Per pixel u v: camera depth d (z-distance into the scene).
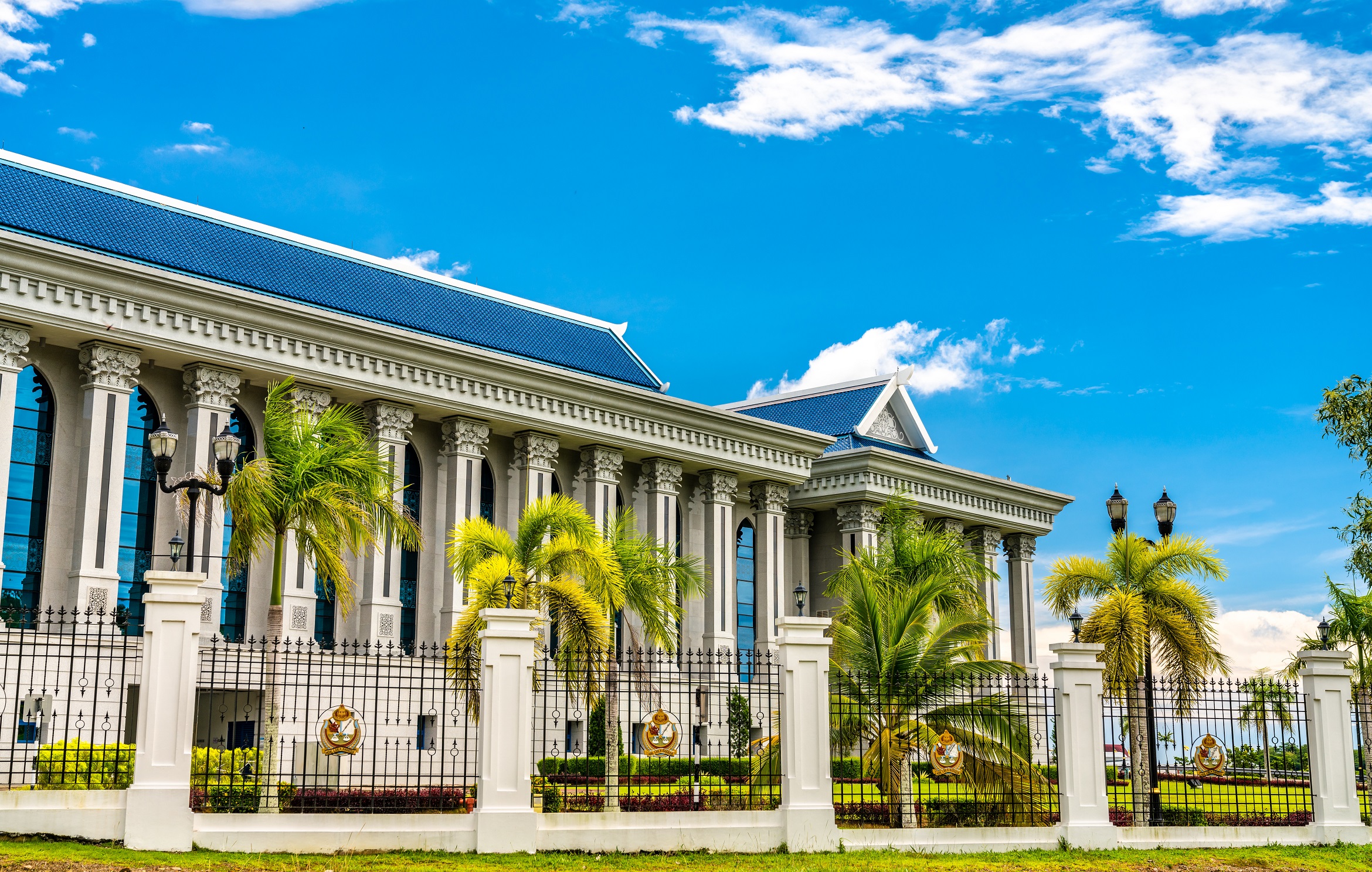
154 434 20.53
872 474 51.50
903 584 26.28
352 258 40.91
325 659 34.03
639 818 16.78
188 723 15.30
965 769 19.83
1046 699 19.67
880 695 20.19
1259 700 22.33
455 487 38.22
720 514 46.44
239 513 22.00
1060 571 26.66
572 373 40.31
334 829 15.67
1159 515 26.58
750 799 19.05
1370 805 22.30
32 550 31.17
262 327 33.69
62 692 29.22
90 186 35.69
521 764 16.31
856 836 17.58
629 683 20.02
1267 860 18.03
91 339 31.50
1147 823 21.66
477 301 43.75
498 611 16.72
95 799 14.95
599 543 27.47
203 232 37.00
